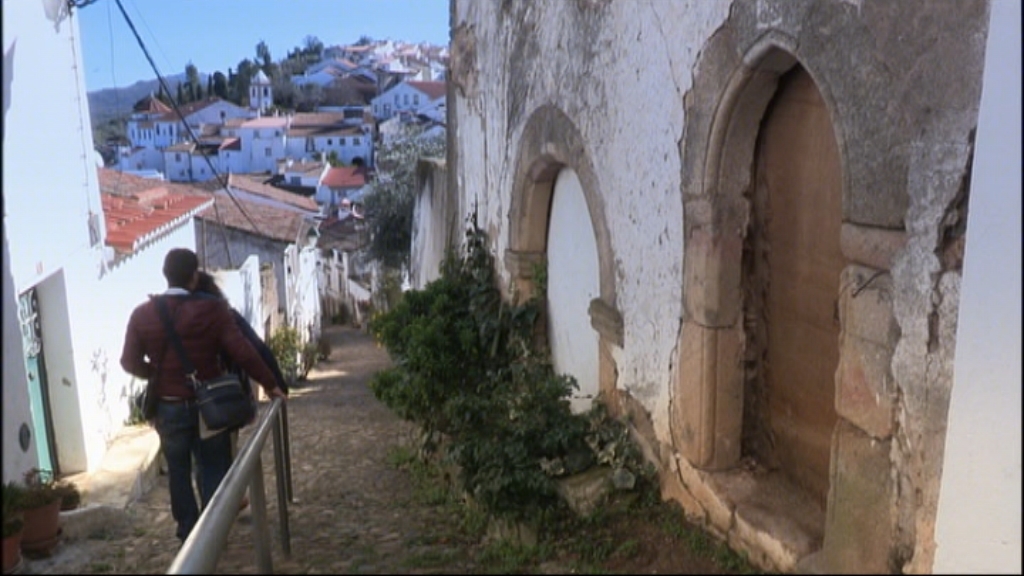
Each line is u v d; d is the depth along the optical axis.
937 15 2.88
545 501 4.52
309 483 6.36
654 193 4.64
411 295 7.71
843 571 3.37
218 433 4.56
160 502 6.14
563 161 5.87
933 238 2.96
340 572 3.96
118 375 7.90
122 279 8.30
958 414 3.05
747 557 3.81
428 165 11.55
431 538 4.55
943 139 2.92
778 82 3.88
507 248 7.19
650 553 4.00
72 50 6.85
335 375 16.95
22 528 4.38
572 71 5.65
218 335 4.54
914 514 3.08
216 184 27.61
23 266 5.55
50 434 6.47
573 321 6.18
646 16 4.61
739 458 4.34
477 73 8.18
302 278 22.31
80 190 6.92
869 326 3.24
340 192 43.06
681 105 4.30
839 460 3.42
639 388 4.91
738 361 4.28
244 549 4.46
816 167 3.73
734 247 4.18
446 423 6.17
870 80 3.11
